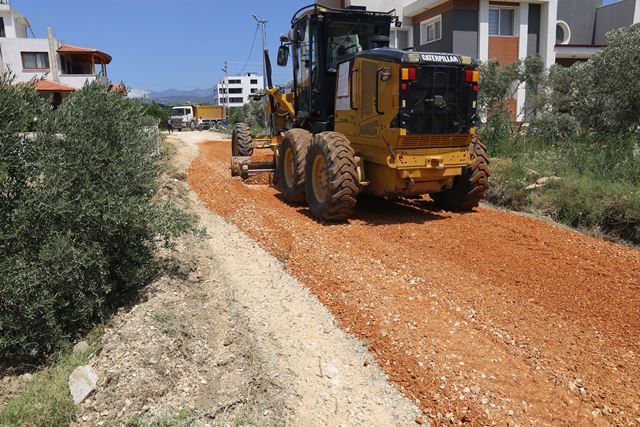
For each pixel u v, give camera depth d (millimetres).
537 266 5566
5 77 4465
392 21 9000
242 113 38094
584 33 24688
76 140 4727
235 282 5293
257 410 3303
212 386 3629
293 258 5871
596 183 8414
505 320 4301
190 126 46312
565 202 8078
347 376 3629
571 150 10375
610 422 3082
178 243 6359
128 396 3480
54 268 4234
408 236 6652
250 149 12664
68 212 4438
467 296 4766
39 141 4570
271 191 10484
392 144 6859
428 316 4348
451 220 7512
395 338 3992
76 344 4387
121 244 4992
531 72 15555
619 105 11023
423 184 7297
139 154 5254
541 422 3074
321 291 4961
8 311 4168
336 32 8641
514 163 10023
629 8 22953
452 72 6871
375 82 7066
